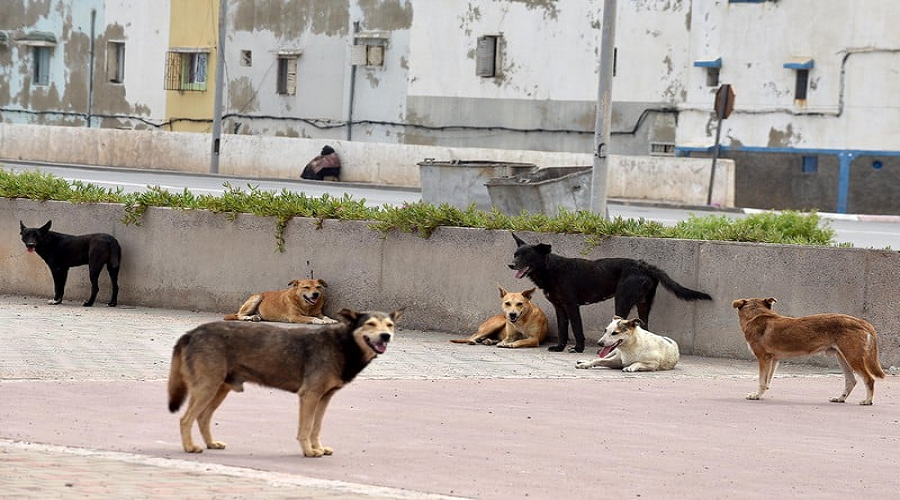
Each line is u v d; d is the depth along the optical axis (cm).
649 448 986
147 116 5281
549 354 1606
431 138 4659
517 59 4466
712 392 1323
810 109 3884
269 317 1881
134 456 881
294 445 955
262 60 5019
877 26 3759
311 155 4047
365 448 947
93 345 1483
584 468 898
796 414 1184
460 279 1783
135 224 2022
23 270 2100
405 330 1812
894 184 3766
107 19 5366
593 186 2005
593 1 4303
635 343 1466
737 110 4009
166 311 1966
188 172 4112
